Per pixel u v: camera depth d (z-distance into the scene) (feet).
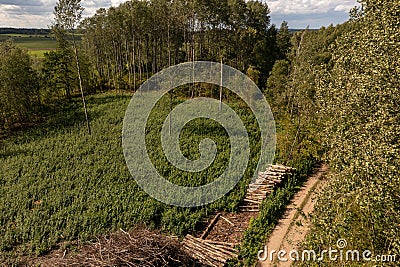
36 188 58.80
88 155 72.84
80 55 142.20
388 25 30.35
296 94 65.98
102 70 177.78
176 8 100.68
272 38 158.40
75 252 40.96
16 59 110.42
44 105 126.82
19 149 80.12
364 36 35.73
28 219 48.49
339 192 30.63
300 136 67.72
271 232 45.42
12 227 47.60
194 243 40.96
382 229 29.94
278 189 55.52
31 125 106.22
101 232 44.86
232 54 149.79
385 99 29.04
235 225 47.83
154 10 129.29
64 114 110.83
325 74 47.47
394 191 24.95
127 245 33.24
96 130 90.38
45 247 42.60
